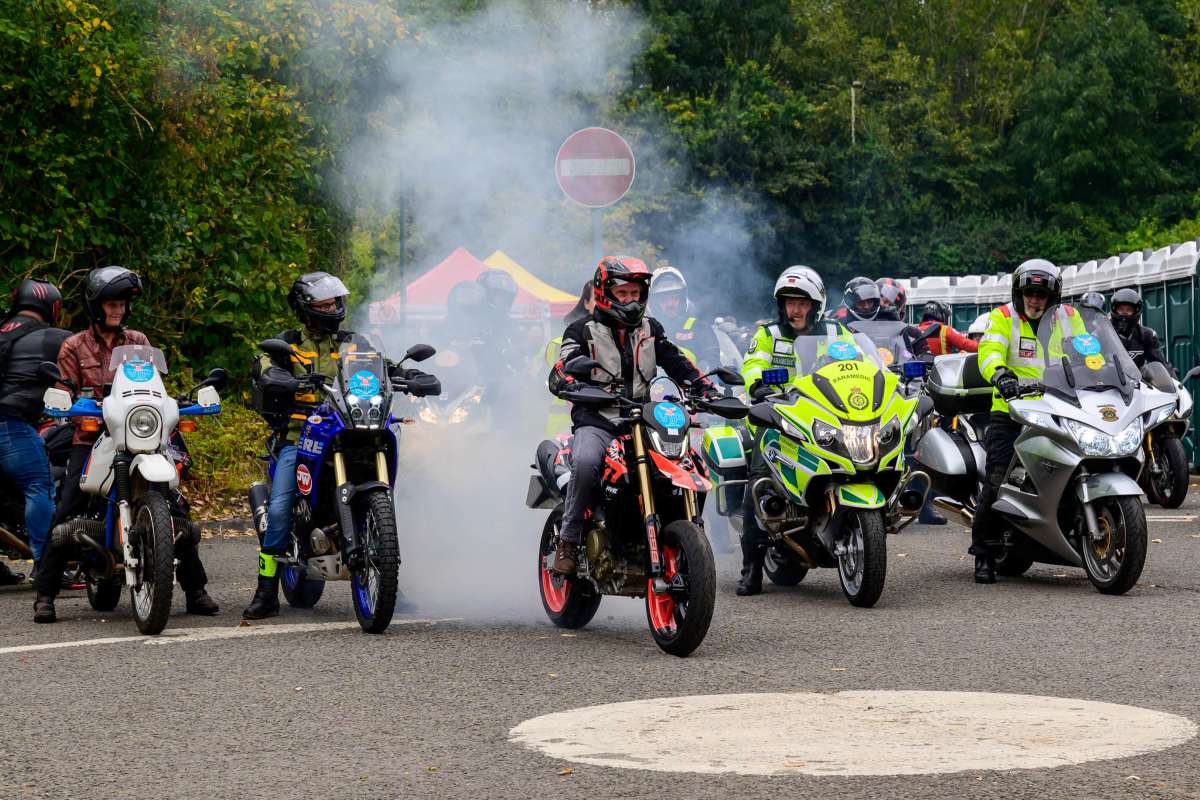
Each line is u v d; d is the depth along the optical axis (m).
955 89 117.31
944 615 14.84
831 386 15.87
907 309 50.72
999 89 111.75
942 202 106.38
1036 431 16.42
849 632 13.88
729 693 11.11
